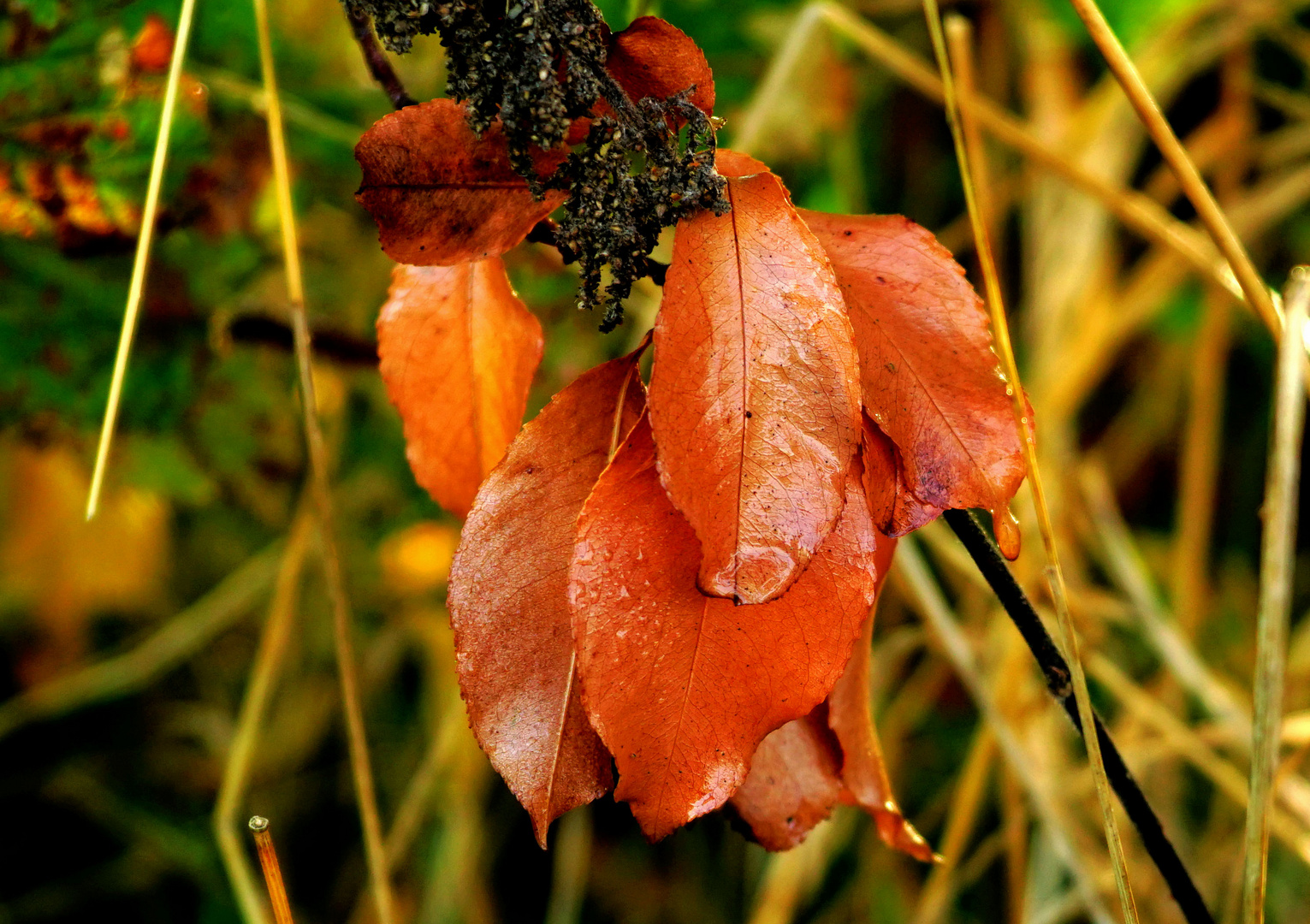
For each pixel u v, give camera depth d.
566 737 0.52
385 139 0.51
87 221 0.66
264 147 0.80
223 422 0.89
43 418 0.83
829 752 0.54
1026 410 0.52
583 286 0.51
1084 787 0.94
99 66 0.64
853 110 1.08
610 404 0.52
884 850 1.05
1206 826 1.08
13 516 1.08
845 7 1.10
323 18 0.93
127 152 0.65
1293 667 1.07
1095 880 0.88
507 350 0.54
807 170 1.09
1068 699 0.54
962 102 0.65
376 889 0.59
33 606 1.12
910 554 0.78
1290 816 0.85
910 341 0.52
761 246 0.50
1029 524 0.94
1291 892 1.02
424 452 0.55
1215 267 0.64
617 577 0.51
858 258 0.52
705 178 0.51
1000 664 0.93
